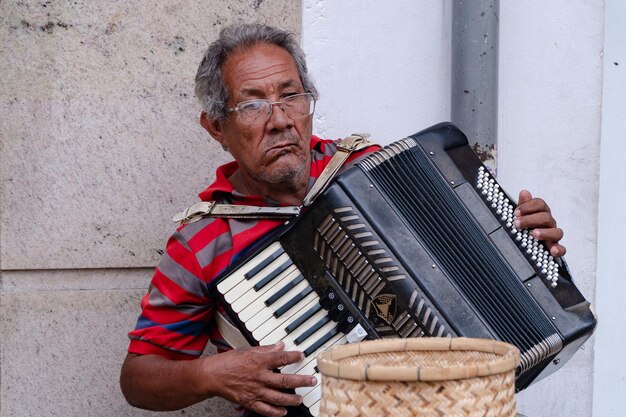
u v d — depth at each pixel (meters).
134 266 3.75
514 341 2.92
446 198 3.04
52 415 3.75
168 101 3.74
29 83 3.64
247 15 3.77
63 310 3.72
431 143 3.13
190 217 3.24
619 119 4.21
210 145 3.78
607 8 4.16
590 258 4.11
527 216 3.06
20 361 3.71
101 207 3.71
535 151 4.04
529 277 3.00
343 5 3.88
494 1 3.78
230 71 3.16
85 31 3.66
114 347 3.77
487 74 3.79
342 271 2.94
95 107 3.68
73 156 3.68
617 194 4.22
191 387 2.97
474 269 2.97
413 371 1.89
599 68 4.05
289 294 2.96
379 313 2.92
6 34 3.62
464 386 1.91
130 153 3.72
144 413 3.80
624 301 4.20
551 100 4.04
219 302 3.12
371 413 1.93
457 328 2.89
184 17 3.73
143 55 3.71
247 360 2.87
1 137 3.64
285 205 3.24
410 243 2.95
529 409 4.08
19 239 3.68
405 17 3.94
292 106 3.12
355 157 3.30
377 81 3.93
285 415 3.03
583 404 4.12
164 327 3.22
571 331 2.96
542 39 4.02
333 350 2.13
